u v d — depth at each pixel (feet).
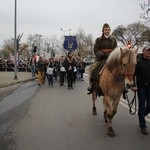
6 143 26.21
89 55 344.08
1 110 42.34
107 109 28.53
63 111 41.37
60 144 25.89
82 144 25.89
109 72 28.48
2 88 71.92
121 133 29.45
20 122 34.32
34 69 113.09
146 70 28.86
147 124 32.60
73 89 73.26
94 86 32.01
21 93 63.00
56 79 105.09
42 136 28.37
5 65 168.66
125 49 26.81
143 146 25.31
